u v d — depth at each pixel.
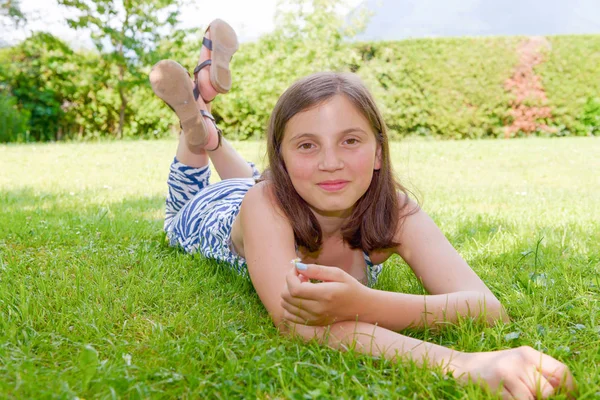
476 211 4.20
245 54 13.05
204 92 3.33
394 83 13.07
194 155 3.10
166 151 9.28
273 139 1.92
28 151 9.10
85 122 12.62
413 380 1.40
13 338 1.63
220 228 2.48
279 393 1.38
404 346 1.55
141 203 4.29
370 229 1.97
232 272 2.39
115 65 12.72
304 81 1.81
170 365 1.50
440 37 13.11
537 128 13.63
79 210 3.84
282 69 12.79
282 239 1.88
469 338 1.65
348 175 1.76
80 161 7.82
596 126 13.61
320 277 1.56
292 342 1.67
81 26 12.48
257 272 1.84
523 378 1.32
